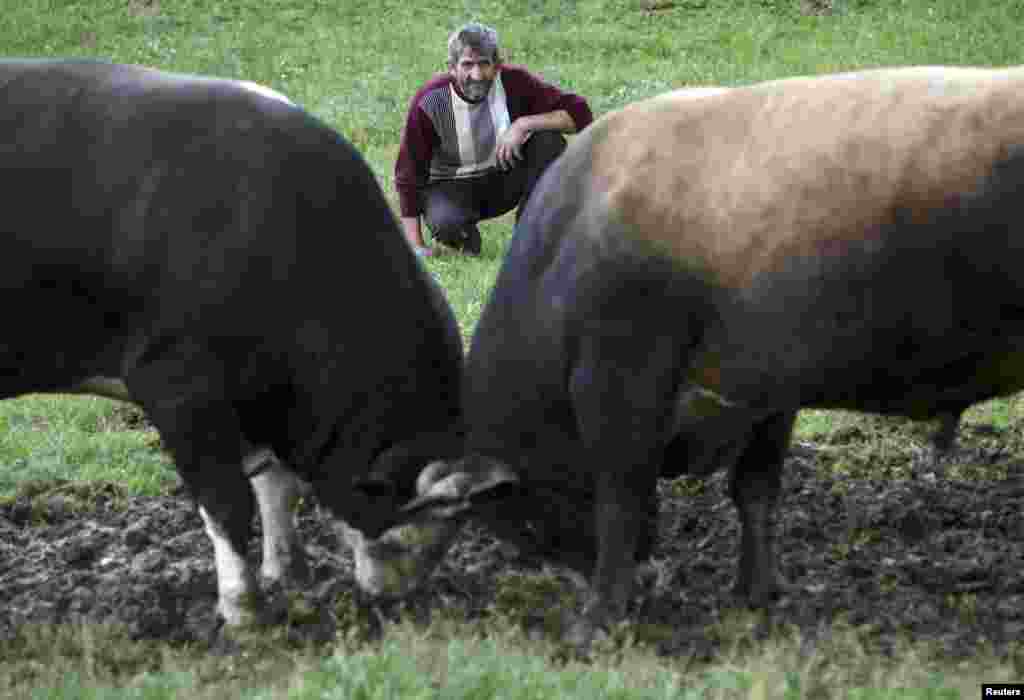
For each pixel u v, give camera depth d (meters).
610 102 26.62
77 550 11.98
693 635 9.68
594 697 8.27
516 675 8.48
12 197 10.06
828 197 8.95
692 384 9.68
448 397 10.80
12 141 10.12
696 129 9.53
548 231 9.96
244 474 10.12
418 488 10.13
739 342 9.35
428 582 10.77
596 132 9.96
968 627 9.62
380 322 10.32
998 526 11.90
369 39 30.86
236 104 10.14
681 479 13.15
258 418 10.31
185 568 11.62
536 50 29.94
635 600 10.33
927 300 8.86
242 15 32.69
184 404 9.93
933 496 12.53
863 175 8.88
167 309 9.90
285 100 10.58
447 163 18.48
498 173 18.42
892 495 12.59
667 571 11.09
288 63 29.55
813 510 12.42
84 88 10.26
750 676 8.41
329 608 10.45
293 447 10.49
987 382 9.20
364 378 10.28
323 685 8.43
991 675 8.45
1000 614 9.88
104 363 10.33
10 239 10.06
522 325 10.14
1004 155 8.58
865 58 28.33
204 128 10.03
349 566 11.48
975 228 8.66
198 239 9.86
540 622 10.27
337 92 27.78
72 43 30.86
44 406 15.18
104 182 10.00
